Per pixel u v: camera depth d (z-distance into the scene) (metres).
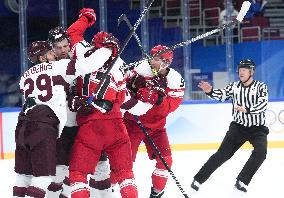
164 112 10.30
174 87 10.25
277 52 25.98
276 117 20.31
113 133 8.55
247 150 19.62
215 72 26.22
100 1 24.28
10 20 29.91
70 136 9.03
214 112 20.45
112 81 8.52
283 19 29.62
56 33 8.87
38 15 30.06
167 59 9.91
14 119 19.81
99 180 9.48
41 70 8.41
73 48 9.25
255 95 12.43
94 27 28.88
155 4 29.34
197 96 24.61
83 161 8.42
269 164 16.42
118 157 8.62
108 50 8.29
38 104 8.34
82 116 8.54
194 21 29.17
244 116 12.39
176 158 18.22
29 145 8.23
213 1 29.08
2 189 13.41
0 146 19.78
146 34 24.67
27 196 8.03
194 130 20.42
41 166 8.08
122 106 9.39
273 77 25.98
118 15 29.36
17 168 8.66
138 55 28.23
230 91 12.74
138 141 10.55
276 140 20.31
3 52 29.52
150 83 9.90
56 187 9.13
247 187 12.16
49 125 8.19
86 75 8.54
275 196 11.95
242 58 26.59
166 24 29.12
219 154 12.30
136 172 15.35
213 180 13.95
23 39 23.58
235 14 28.73
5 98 28.53
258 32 28.47
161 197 11.69
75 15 29.59
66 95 8.52
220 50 27.03
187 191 12.43
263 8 29.59
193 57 27.64
